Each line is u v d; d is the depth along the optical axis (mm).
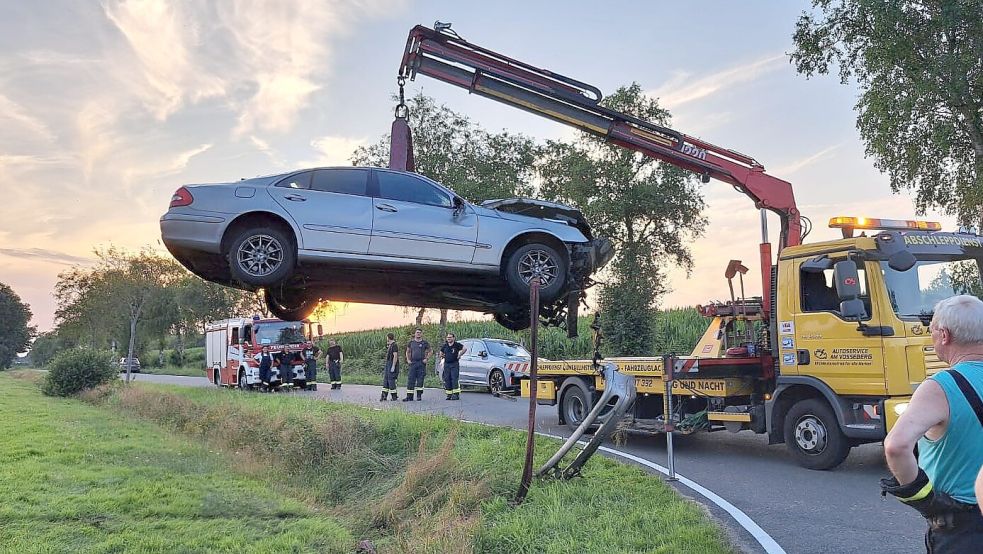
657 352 23328
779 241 11023
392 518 7594
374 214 7488
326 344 41781
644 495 7098
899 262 7828
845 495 7453
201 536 6566
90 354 24031
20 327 111938
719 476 8508
